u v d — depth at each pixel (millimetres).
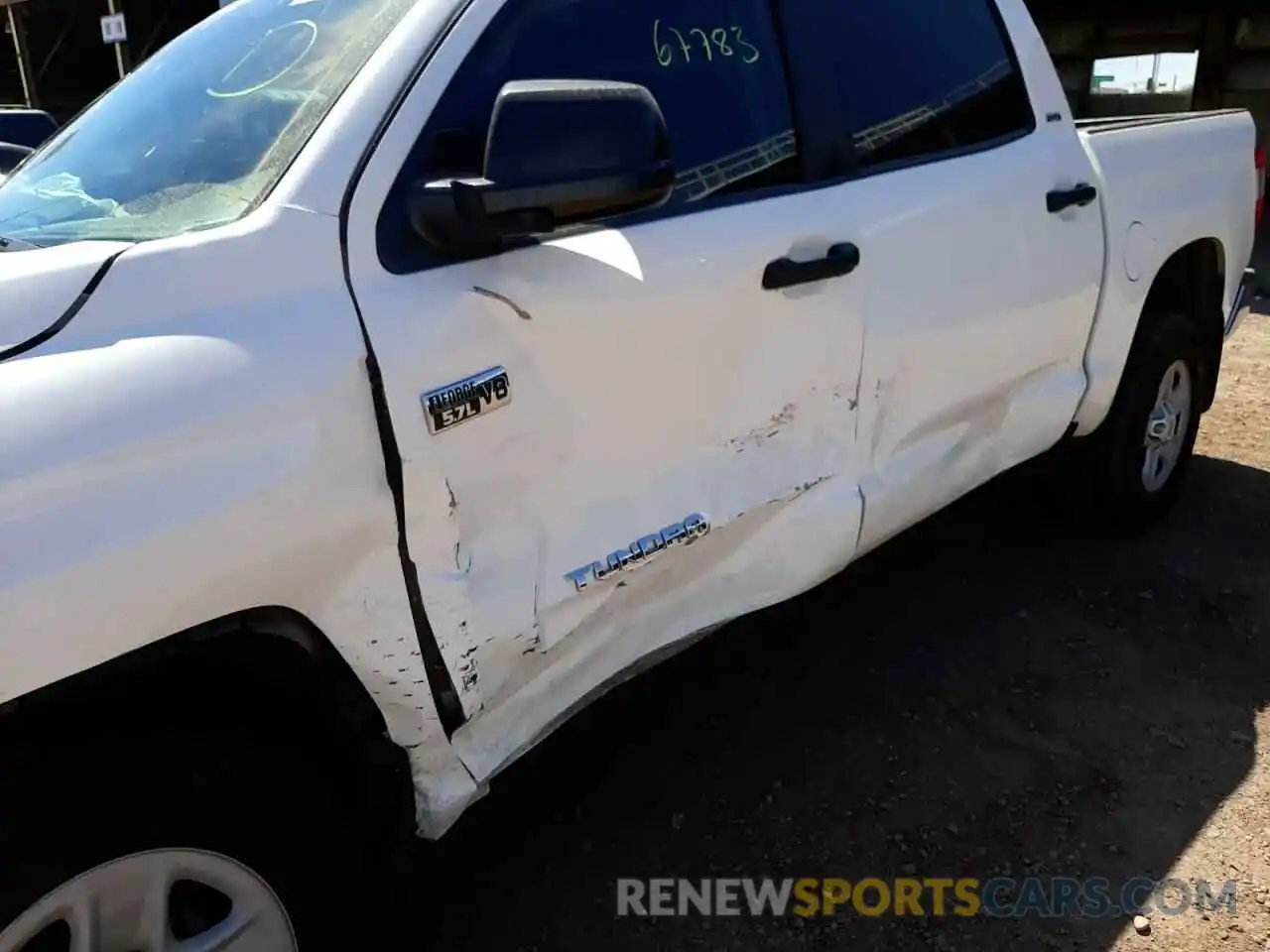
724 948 2172
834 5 2592
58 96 16844
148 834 1483
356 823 1783
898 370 2574
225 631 1509
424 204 1683
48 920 1434
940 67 2852
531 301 1827
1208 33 15344
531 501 1872
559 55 2016
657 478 2096
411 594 1689
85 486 1363
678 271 2062
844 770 2691
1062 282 3049
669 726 2893
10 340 1416
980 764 2703
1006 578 3641
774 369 2275
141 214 1848
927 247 2604
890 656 3186
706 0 2314
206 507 1438
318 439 1559
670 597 2225
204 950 1579
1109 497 3670
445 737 1810
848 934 2201
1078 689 3006
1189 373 3799
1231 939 2162
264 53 2053
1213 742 2771
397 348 1657
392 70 1792
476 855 2449
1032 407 3104
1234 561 3729
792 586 2488
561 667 2018
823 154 2475
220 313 1555
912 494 2730
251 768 1579
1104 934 2184
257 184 1740
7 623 1288
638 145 1721
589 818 2551
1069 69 18094
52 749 1428
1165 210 3457
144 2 15352
